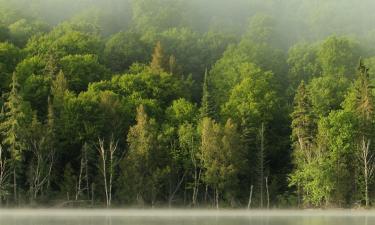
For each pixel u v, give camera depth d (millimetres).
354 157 115375
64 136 120438
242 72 149375
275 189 120812
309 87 140625
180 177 122125
